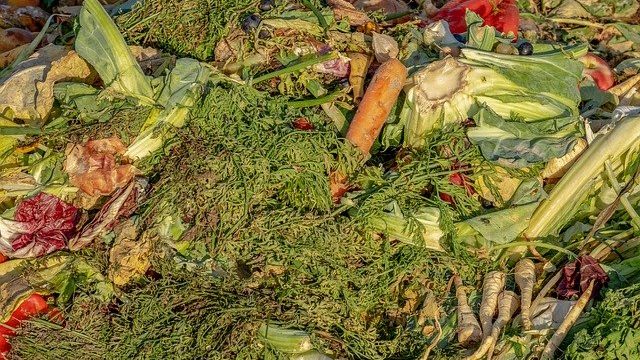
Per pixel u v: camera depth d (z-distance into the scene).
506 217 1.21
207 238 1.13
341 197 1.20
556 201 1.23
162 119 1.20
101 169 1.17
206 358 1.07
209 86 1.23
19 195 1.19
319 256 1.13
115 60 1.21
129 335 1.10
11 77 1.26
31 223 1.18
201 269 1.12
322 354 1.09
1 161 1.21
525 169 1.24
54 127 1.21
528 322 1.13
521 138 1.23
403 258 1.17
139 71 1.22
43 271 1.16
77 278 1.15
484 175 1.23
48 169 1.20
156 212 1.14
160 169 1.18
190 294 1.11
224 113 1.20
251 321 1.08
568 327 1.11
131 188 1.17
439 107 1.24
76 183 1.17
